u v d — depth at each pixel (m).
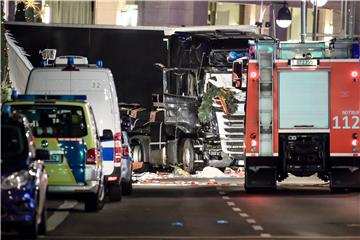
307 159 71.81
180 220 52.44
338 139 71.12
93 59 96.75
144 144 95.19
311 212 56.84
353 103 71.25
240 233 46.66
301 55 71.75
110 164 60.38
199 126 93.44
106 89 61.34
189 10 128.88
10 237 43.94
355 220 52.62
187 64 93.94
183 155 94.69
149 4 127.19
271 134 71.19
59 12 123.31
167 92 94.88
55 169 52.56
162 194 70.06
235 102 93.38
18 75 92.38
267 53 71.69
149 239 44.22
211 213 56.25
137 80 97.12
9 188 41.94
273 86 71.38
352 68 71.31
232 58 93.12
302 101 71.44
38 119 53.16
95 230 47.53
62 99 54.38
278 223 51.09
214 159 93.62
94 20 125.50
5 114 44.59
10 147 43.56
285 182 85.62
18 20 107.44
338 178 71.06
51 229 47.81
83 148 52.78
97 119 61.06
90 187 52.88
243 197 67.56
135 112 95.00
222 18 131.50
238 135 93.62
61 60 65.00
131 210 57.59
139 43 97.19
